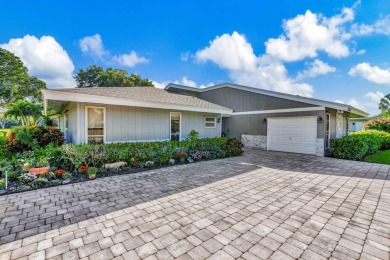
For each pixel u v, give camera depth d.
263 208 3.63
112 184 4.95
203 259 2.26
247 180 5.43
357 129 24.05
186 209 3.57
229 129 13.96
